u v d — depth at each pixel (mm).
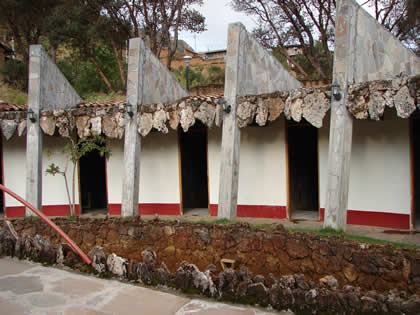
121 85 23953
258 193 11367
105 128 11125
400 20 17672
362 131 9984
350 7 7973
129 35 22047
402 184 9391
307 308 4770
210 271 5645
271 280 5262
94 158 14867
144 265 5930
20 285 5848
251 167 11469
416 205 10594
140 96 10922
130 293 5520
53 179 13125
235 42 9531
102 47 24109
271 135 11188
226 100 9570
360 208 10008
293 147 11773
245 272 5387
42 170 13031
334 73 8117
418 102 7180
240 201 11594
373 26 8469
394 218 9484
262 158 11312
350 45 8000
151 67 11570
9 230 7668
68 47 23406
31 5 20578
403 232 8930
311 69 26062
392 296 4613
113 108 11031
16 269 6637
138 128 10766
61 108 12703
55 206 13102
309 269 6145
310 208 12430
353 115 7988
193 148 13469
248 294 5152
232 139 9469
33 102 11742
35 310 4957
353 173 10117
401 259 5344
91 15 20812
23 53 22922
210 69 29422
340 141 7984
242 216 11539
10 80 24406
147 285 5836
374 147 9812
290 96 8734
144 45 11203
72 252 6758
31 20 21703
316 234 6645
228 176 9422
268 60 10727
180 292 5539
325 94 8289
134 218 8500
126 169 10773
